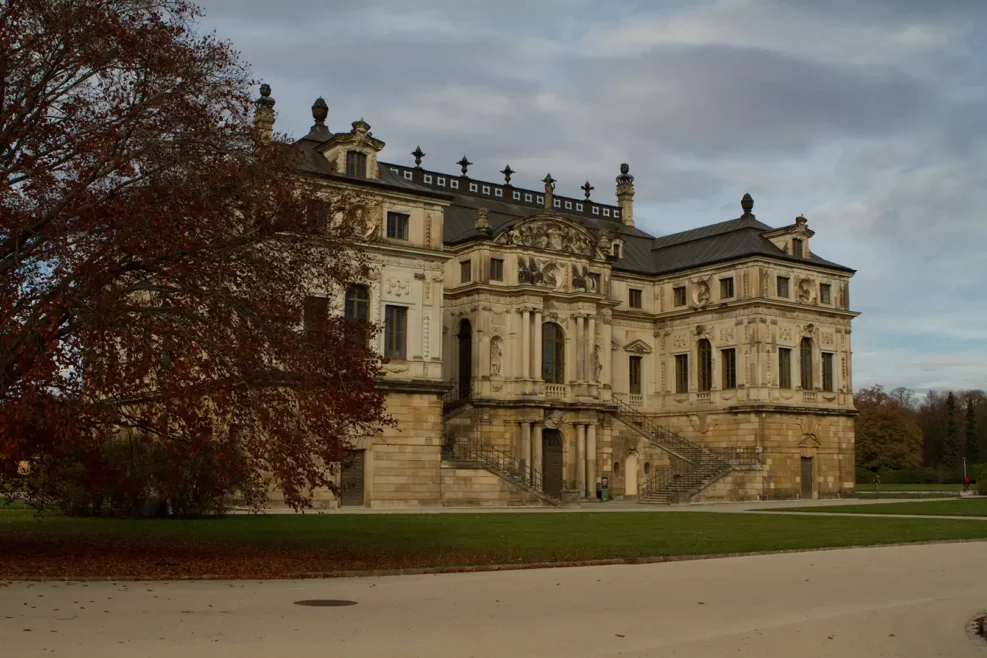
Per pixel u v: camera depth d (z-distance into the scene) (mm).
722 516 55344
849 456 88312
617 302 82562
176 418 26688
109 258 26406
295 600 21781
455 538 37281
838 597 24375
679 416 88500
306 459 28719
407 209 64500
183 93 28438
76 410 25641
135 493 44438
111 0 28500
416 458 63062
